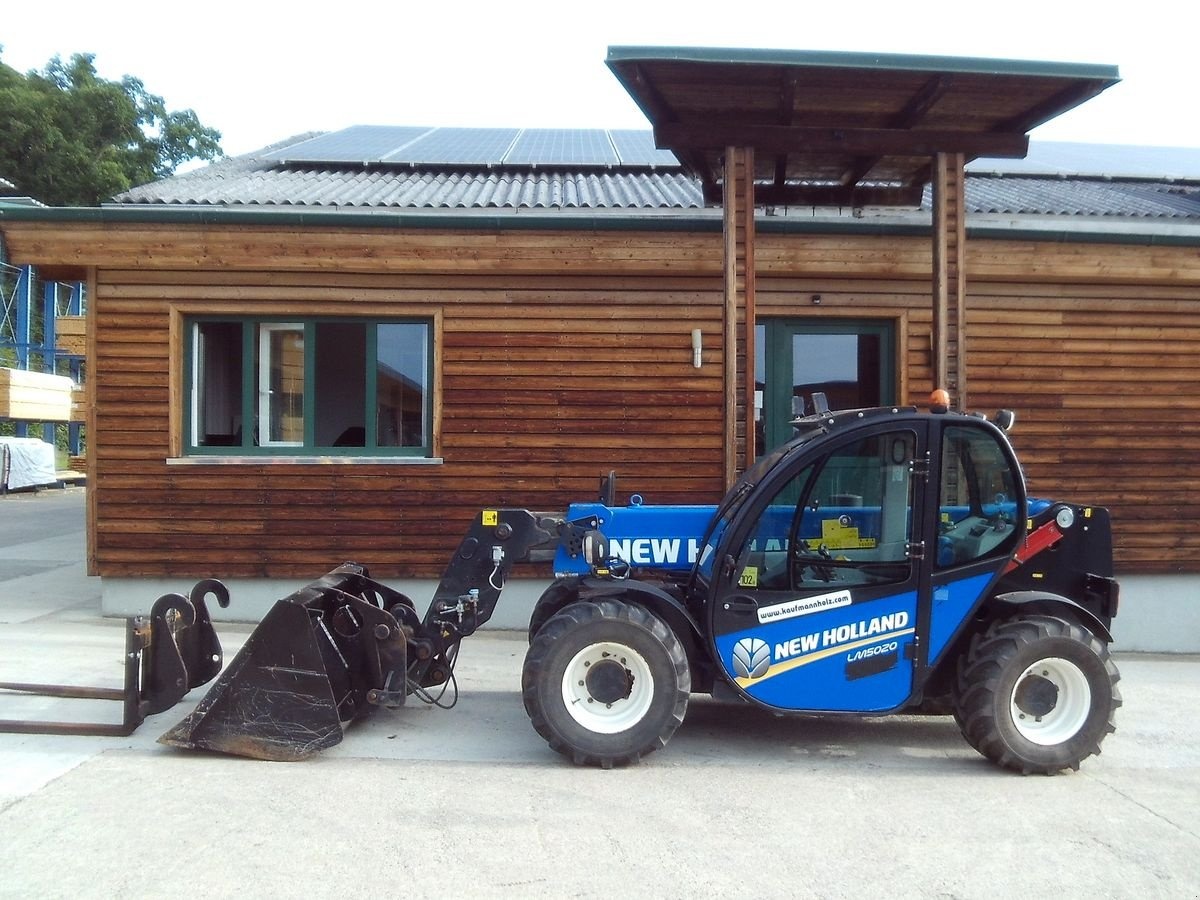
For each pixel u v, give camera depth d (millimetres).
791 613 4871
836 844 3922
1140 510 8609
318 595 5109
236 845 3756
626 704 4812
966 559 4945
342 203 8047
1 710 5523
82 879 3445
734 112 7293
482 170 10594
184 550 8086
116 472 8055
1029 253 8078
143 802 4176
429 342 8289
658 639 4738
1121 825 4203
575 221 7809
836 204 8641
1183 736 5723
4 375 22969
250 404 8281
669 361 8242
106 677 6207
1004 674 4773
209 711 4762
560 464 8234
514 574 8203
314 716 4793
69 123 43562
